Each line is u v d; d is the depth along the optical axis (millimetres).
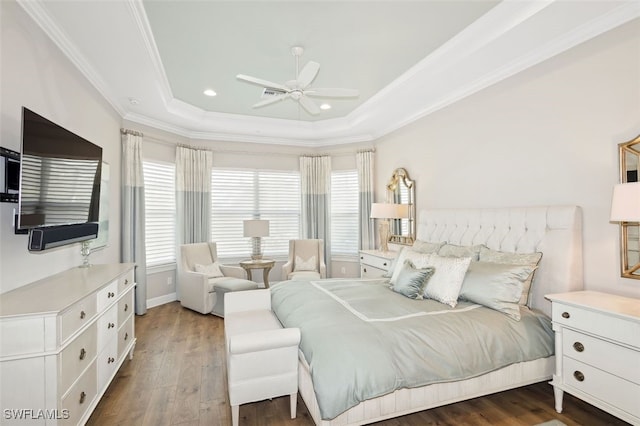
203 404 2361
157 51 3090
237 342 1999
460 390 2096
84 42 2717
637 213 1850
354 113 4988
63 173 2320
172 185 5266
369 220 5684
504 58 2988
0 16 1945
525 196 3018
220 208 5719
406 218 4770
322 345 1915
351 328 2066
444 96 3947
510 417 2180
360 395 1759
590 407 2281
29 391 1562
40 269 2367
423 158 4465
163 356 3156
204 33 2844
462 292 2645
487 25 2629
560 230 2598
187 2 2406
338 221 6129
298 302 2678
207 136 5578
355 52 3188
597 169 2461
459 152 3814
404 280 2840
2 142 1967
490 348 2139
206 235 5457
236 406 2029
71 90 2871
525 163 3018
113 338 2463
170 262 5191
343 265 6059
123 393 2500
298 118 5363
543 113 2854
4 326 1527
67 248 2795
